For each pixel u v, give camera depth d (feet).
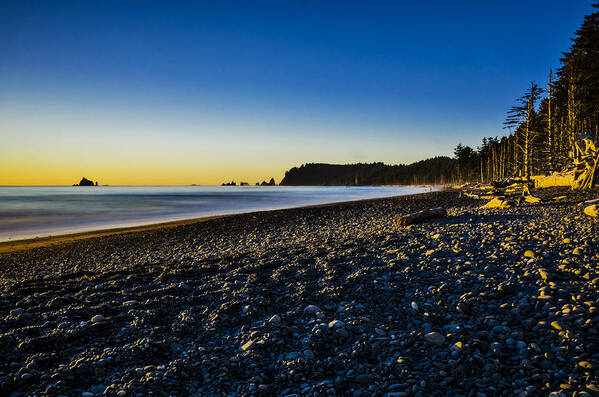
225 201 209.97
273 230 69.87
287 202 190.29
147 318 19.94
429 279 23.77
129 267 36.40
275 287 25.22
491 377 12.94
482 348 14.83
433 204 111.65
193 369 14.64
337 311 20.20
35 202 211.00
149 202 206.08
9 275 41.98
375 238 39.45
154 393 12.87
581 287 19.53
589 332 14.93
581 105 136.46
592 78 120.16
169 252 51.93
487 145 369.91
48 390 12.91
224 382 13.79
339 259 31.17
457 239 34.60
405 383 12.89
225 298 22.98
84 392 13.08
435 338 15.74
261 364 15.02
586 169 91.50
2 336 17.24
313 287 24.41
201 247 54.49
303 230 65.26
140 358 15.60
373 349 15.57
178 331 18.33
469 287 21.50
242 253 39.68
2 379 13.57
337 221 77.46
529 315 17.12
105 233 79.61
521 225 40.16
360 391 12.74
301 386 13.28
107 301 23.68
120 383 13.55
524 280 21.52
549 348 14.35
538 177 117.29
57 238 73.20
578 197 71.20
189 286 26.66
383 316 19.21
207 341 17.44
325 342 16.60
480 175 416.46
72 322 19.67
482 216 50.90
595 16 113.80
